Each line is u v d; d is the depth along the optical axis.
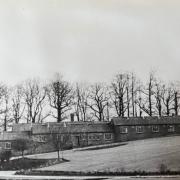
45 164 52.44
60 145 64.94
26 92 64.31
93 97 65.50
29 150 63.69
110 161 50.75
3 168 51.91
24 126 65.88
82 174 44.81
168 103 63.09
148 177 41.84
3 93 64.81
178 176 41.97
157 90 63.12
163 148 55.38
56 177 43.53
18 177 44.12
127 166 47.41
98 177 42.75
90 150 60.94
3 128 66.56
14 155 62.28
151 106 64.75
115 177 42.38
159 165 46.75
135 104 65.38
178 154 51.16
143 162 48.69
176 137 64.50
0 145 63.72
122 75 60.94
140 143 61.75
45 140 65.19
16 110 65.19
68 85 63.50
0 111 65.19
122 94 64.56
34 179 42.28
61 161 53.59
